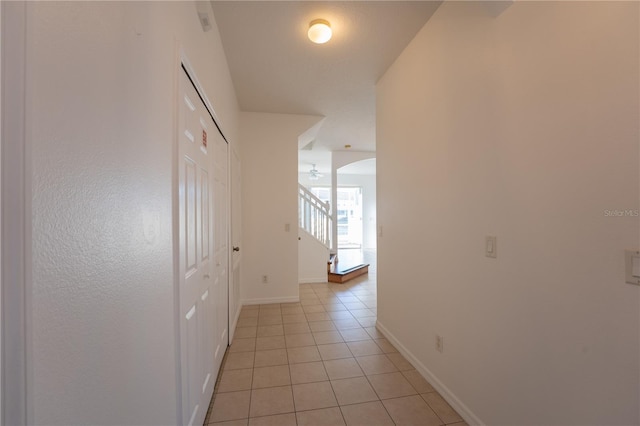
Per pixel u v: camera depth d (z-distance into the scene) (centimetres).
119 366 65
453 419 156
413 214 211
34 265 41
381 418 156
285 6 176
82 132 52
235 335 268
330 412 161
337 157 591
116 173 64
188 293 123
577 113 96
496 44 132
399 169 233
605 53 88
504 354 128
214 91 182
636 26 80
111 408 62
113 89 63
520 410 120
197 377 139
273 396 175
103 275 59
